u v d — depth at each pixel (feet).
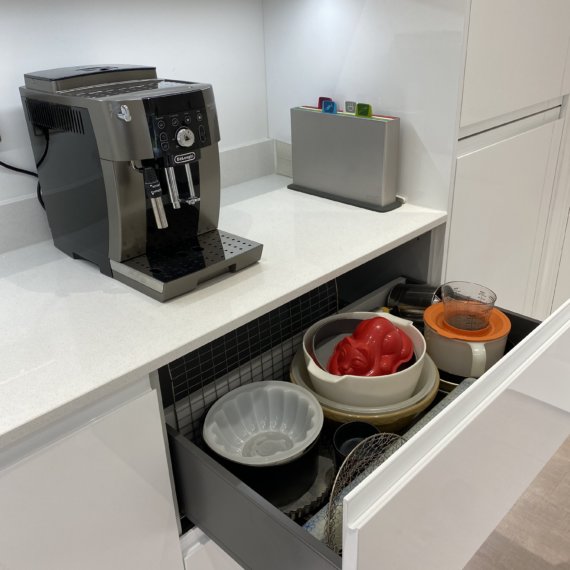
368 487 2.30
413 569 2.84
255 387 3.97
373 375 3.80
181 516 3.68
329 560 2.54
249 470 3.48
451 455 2.72
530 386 3.31
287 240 4.21
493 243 5.44
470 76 4.28
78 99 3.26
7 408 2.61
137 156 3.19
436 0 4.10
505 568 4.67
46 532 2.86
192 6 4.79
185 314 3.29
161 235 3.75
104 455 2.96
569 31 5.23
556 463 5.65
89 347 3.03
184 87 3.42
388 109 4.71
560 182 6.14
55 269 3.89
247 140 5.63
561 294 7.07
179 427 3.94
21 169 4.17
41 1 3.97
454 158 4.48
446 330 4.05
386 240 4.15
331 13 4.78
